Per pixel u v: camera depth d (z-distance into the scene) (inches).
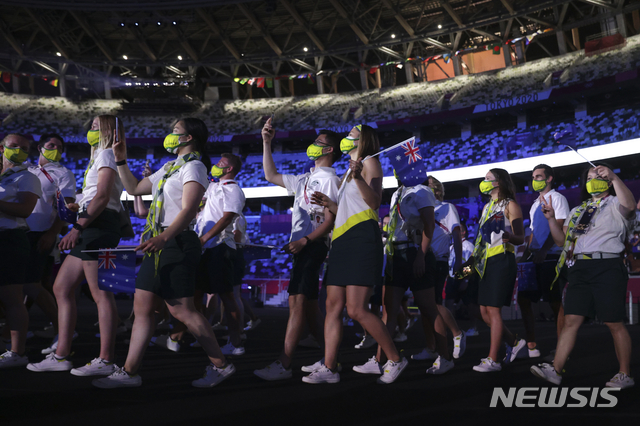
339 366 137.5
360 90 1185.4
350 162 112.5
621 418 88.4
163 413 85.0
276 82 1236.5
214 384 110.3
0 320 247.9
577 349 205.3
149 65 1047.0
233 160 179.0
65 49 1015.6
